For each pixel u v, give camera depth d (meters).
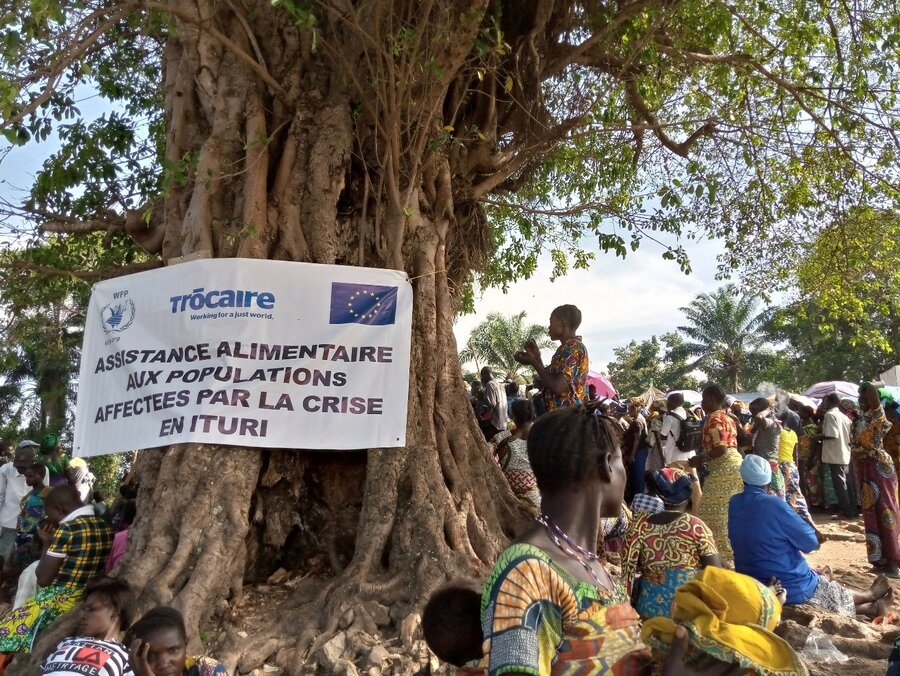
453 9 7.11
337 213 7.22
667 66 9.90
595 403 2.40
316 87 7.27
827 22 9.22
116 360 6.47
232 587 5.82
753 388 48.16
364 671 4.72
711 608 2.16
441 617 2.88
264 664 5.08
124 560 5.67
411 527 5.89
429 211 7.46
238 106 6.95
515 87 8.85
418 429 6.41
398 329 6.49
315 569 6.52
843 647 5.41
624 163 11.52
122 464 17.98
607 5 8.98
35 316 9.13
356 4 7.24
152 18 7.12
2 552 9.55
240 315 6.24
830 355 38.34
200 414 6.05
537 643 2.01
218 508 5.82
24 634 5.19
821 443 12.80
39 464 8.88
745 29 9.88
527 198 12.05
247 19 7.20
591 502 2.28
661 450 10.26
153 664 3.51
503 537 6.35
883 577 6.45
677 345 51.12
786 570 6.10
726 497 7.50
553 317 6.74
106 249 9.22
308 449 6.48
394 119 6.86
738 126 9.67
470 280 9.95
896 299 11.08
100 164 8.88
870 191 10.00
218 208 6.74
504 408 11.78
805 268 11.13
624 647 2.11
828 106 9.18
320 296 6.38
